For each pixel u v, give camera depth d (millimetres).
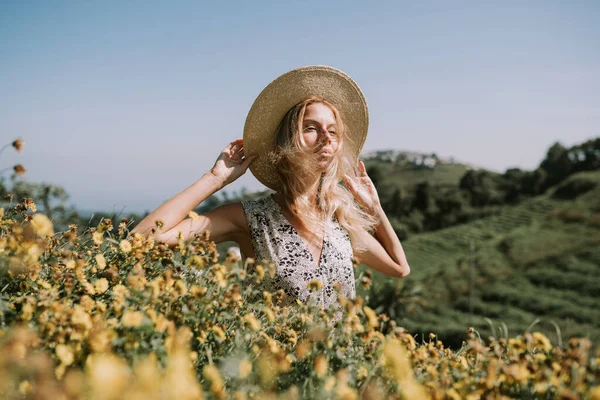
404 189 55312
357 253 2160
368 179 2314
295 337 1396
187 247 1500
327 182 2049
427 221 50031
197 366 1172
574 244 32031
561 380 1101
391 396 1126
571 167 51688
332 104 2246
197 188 1854
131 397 766
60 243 1575
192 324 1236
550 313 23156
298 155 1981
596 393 980
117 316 1182
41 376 870
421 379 1206
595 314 21969
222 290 1347
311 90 2168
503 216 46625
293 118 2047
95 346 1008
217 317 1292
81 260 1373
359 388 1166
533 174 52312
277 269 1868
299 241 1917
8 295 1270
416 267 36906
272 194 2066
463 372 1219
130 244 1519
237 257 1448
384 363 1166
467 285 27812
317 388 1143
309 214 1947
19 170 1466
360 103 2283
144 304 1200
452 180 71062
